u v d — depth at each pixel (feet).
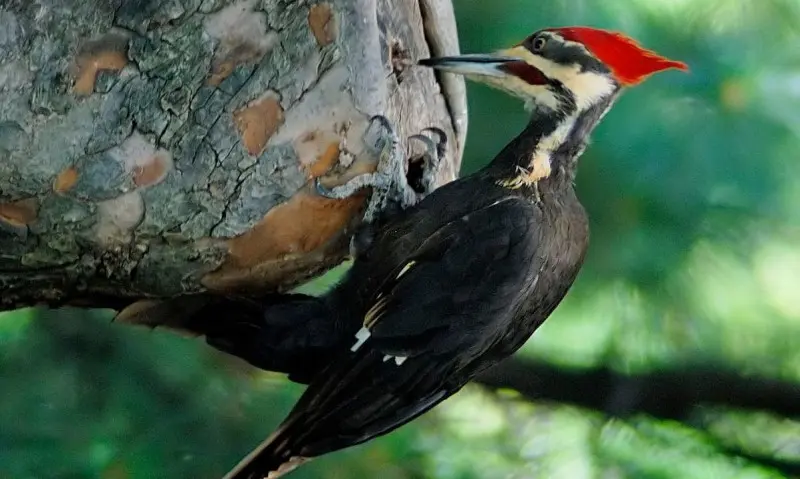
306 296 18.38
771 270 19.49
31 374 19.27
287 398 19.40
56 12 18.08
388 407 18.34
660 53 19.04
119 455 19.20
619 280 19.35
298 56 18.12
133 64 18.10
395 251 18.37
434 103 18.70
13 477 19.15
